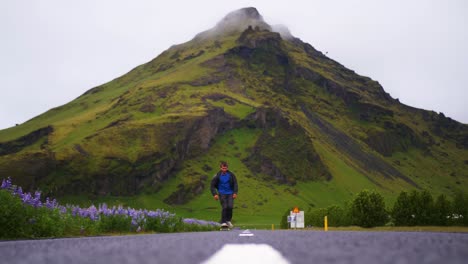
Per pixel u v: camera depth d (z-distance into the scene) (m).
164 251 4.77
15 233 12.56
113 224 20.86
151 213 25.55
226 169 16.31
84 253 4.59
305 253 4.25
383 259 3.44
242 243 6.15
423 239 6.64
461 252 4.00
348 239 6.92
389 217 79.88
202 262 3.57
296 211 70.25
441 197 71.25
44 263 3.58
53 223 14.19
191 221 34.50
